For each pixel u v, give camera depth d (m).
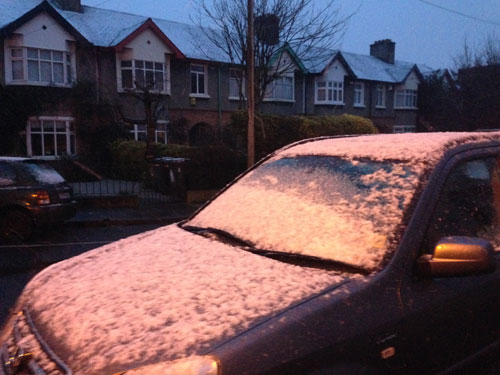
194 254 2.32
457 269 1.95
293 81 27.80
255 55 14.95
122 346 1.62
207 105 24.48
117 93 21.34
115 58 21.27
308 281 1.93
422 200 2.19
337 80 29.91
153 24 21.83
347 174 2.56
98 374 1.54
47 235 9.22
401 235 2.08
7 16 19.16
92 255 2.54
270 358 1.57
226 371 1.50
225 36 15.75
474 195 2.52
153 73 22.34
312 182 2.65
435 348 2.04
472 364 2.24
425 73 37.78
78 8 23.53
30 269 6.52
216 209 2.93
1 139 18.38
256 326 1.65
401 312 1.90
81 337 1.73
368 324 1.80
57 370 1.64
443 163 2.36
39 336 1.87
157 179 15.01
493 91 24.78
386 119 33.78
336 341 1.70
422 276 2.02
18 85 18.81
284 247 2.27
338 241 2.18
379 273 1.96
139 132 21.91
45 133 19.50
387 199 2.26
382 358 1.82
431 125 34.75
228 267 2.11
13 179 8.38
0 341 2.10
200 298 1.84
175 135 23.00
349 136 3.33
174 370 1.49
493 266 1.97
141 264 2.26
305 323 1.69
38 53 19.33
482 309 2.28
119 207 12.62
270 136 15.06
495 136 2.84
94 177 19.06
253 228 2.51
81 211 11.88
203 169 13.76
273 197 2.69
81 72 20.42
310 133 16.20
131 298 1.91
